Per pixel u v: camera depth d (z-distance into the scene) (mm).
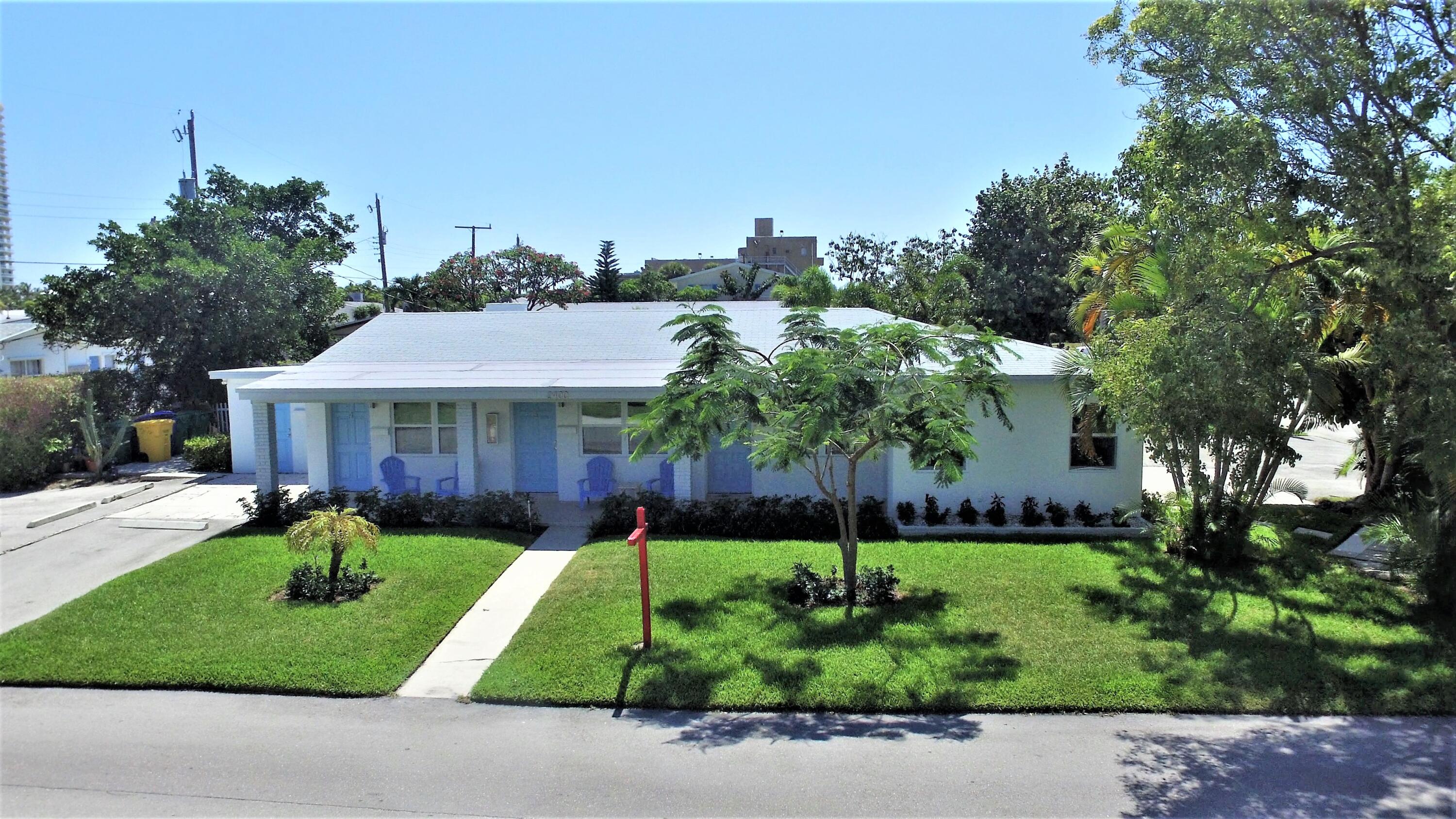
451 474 16516
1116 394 10633
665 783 6121
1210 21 7434
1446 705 7270
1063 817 5652
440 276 43094
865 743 6711
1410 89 7098
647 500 13703
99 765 6438
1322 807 5770
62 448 18422
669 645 8602
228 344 23109
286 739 6840
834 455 13742
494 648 8773
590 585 10609
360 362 16938
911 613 9562
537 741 6801
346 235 33875
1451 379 6984
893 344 9594
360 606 9750
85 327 23406
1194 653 8398
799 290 26312
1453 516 9539
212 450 19312
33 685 7867
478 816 5715
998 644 8656
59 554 12375
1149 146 8195
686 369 9758
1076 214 31172
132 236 23719
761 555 11938
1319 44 7199
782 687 7613
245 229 30109
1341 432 27984
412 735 6902
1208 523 11539
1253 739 6770
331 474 16641
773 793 5969
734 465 15984
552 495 16422
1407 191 7203
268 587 10438
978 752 6555
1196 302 8680
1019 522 14180
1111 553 12109
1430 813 5684
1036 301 31359
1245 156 7328
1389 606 9875
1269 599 10141
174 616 9461
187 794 6004
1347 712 7211
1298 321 10148
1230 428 9969
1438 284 7371
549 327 18984
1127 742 6719
